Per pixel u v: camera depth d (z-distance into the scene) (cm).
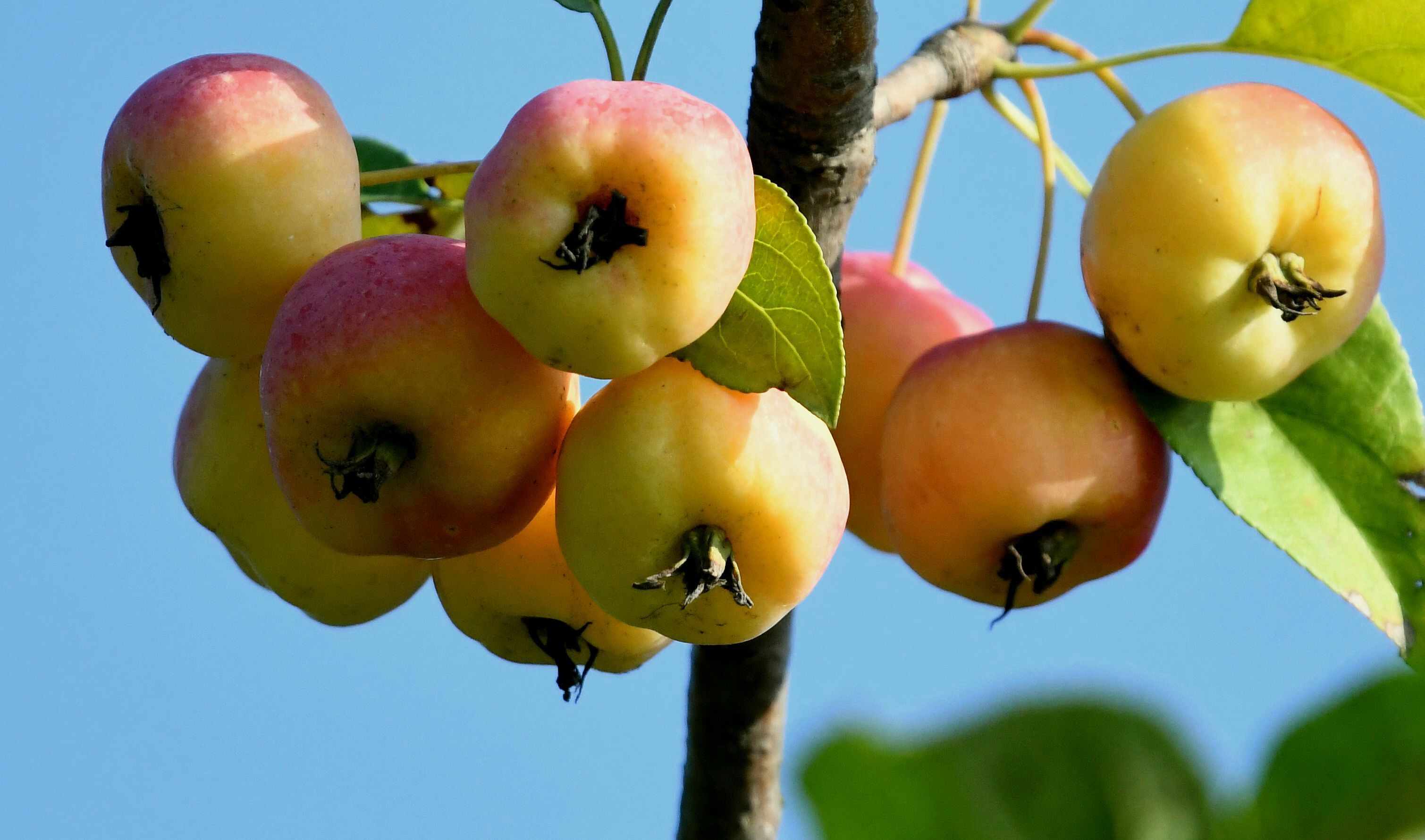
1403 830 34
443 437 46
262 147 47
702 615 47
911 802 35
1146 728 34
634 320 45
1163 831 34
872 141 49
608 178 45
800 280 46
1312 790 35
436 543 48
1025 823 35
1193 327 49
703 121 45
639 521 46
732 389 46
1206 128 49
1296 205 49
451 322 46
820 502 47
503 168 45
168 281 48
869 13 48
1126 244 49
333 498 47
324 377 46
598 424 46
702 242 45
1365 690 34
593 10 48
